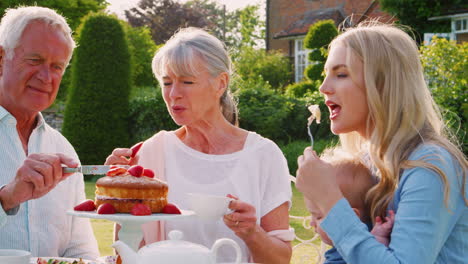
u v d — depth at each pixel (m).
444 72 11.66
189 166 2.47
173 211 1.84
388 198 1.76
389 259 1.57
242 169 2.46
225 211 1.82
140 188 1.80
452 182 1.64
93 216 1.69
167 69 2.30
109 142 14.09
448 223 1.65
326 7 25.02
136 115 14.49
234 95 2.68
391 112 1.78
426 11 17.39
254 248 2.17
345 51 1.82
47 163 1.83
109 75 14.09
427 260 1.58
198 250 1.52
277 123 14.66
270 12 27.28
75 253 2.51
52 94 2.44
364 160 2.02
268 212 2.45
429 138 1.77
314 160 1.73
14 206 1.91
